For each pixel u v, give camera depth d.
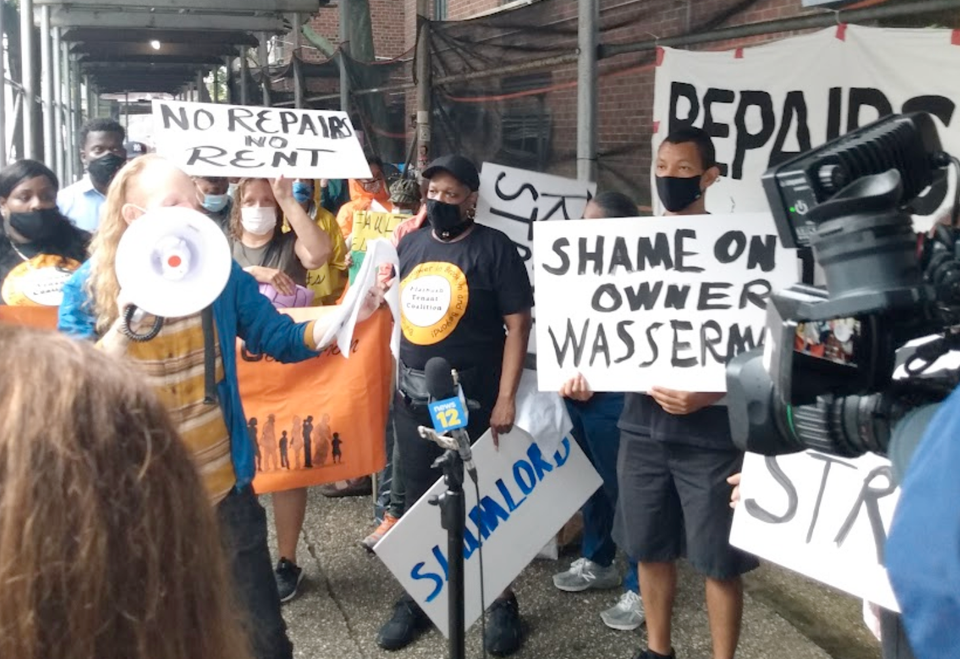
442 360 2.49
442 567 3.16
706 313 2.73
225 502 2.40
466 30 6.37
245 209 3.80
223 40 12.73
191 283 1.99
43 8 8.73
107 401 0.75
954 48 3.19
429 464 3.27
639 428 2.88
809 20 3.57
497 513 3.26
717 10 4.48
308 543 4.23
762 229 2.70
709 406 2.72
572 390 2.83
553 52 5.43
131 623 0.73
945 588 0.86
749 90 3.84
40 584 0.70
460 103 6.55
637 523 2.90
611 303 2.80
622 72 4.88
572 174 5.55
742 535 2.39
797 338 1.29
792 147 3.72
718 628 2.79
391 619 3.45
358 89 9.38
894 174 1.17
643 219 2.78
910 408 1.27
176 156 3.51
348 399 3.53
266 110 3.71
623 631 3.44
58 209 3.63
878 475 2.19
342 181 7.89
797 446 1.45
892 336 1.27
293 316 3.54
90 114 22.80
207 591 0.81
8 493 0.70
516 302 3.17
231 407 2.40
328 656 3.35
